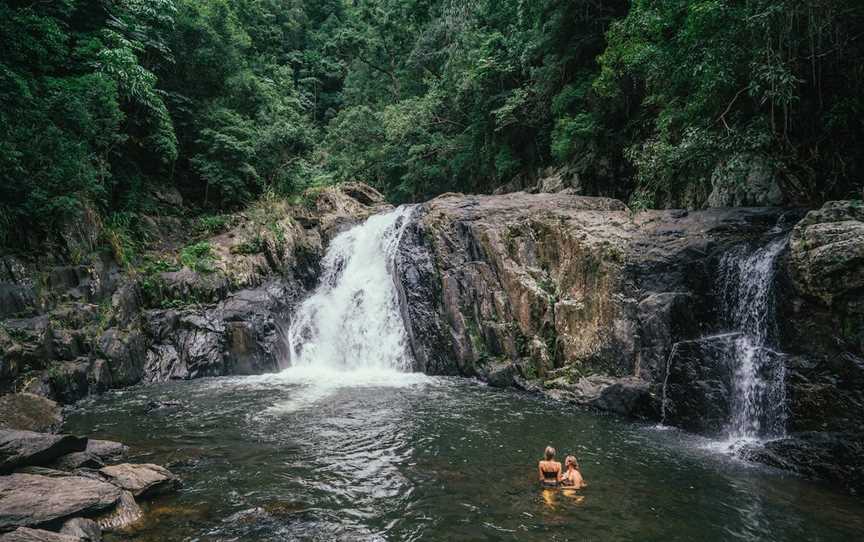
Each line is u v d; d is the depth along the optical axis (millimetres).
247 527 7398
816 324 10234
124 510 7652
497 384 16312
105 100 19359
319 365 20812
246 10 43062
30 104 17109
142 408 13938
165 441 11172
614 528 7434
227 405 14164
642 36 17031
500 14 32938
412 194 39312
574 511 7949
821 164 14984
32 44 18375
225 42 29938
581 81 24672
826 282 9766
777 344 10938
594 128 23234
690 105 15148
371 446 10820
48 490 7488
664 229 14875
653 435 11742
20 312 15008
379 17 45000
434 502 8258
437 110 36156
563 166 26234
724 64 12805
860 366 9461
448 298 18531
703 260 13039
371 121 40281
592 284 15398
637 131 22172
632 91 22250
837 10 12102
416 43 41250
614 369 14273
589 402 13969
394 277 20938
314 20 64812
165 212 25719
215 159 28203
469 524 7535
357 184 33031
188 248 22188
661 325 13195
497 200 20844
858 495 8625
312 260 24672
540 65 28438
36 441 8648
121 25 22906
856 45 13289
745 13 12156
